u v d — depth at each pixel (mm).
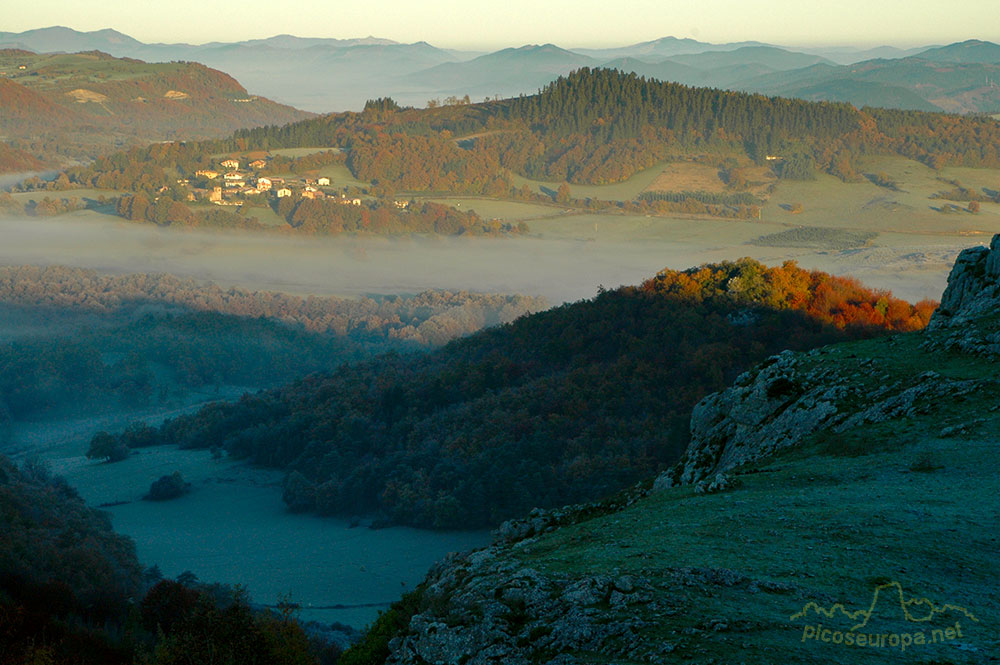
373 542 105375
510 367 137500
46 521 82812
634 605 12625
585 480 97438
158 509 125500
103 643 46969
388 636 17797
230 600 56969
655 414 106938
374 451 131750
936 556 13531
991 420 20844
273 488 132875
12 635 43250
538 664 12203
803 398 26375
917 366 26125
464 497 106625
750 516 16844
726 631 11406
